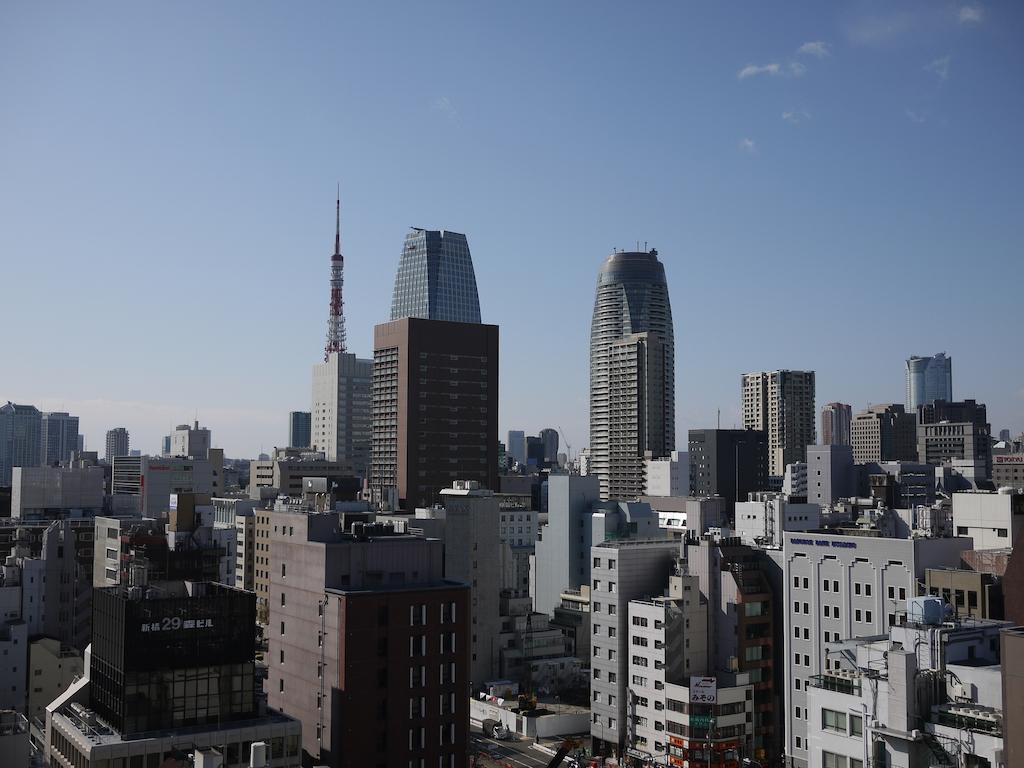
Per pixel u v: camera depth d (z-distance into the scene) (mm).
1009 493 194750
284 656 164250
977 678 98750
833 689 110312
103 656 131500
